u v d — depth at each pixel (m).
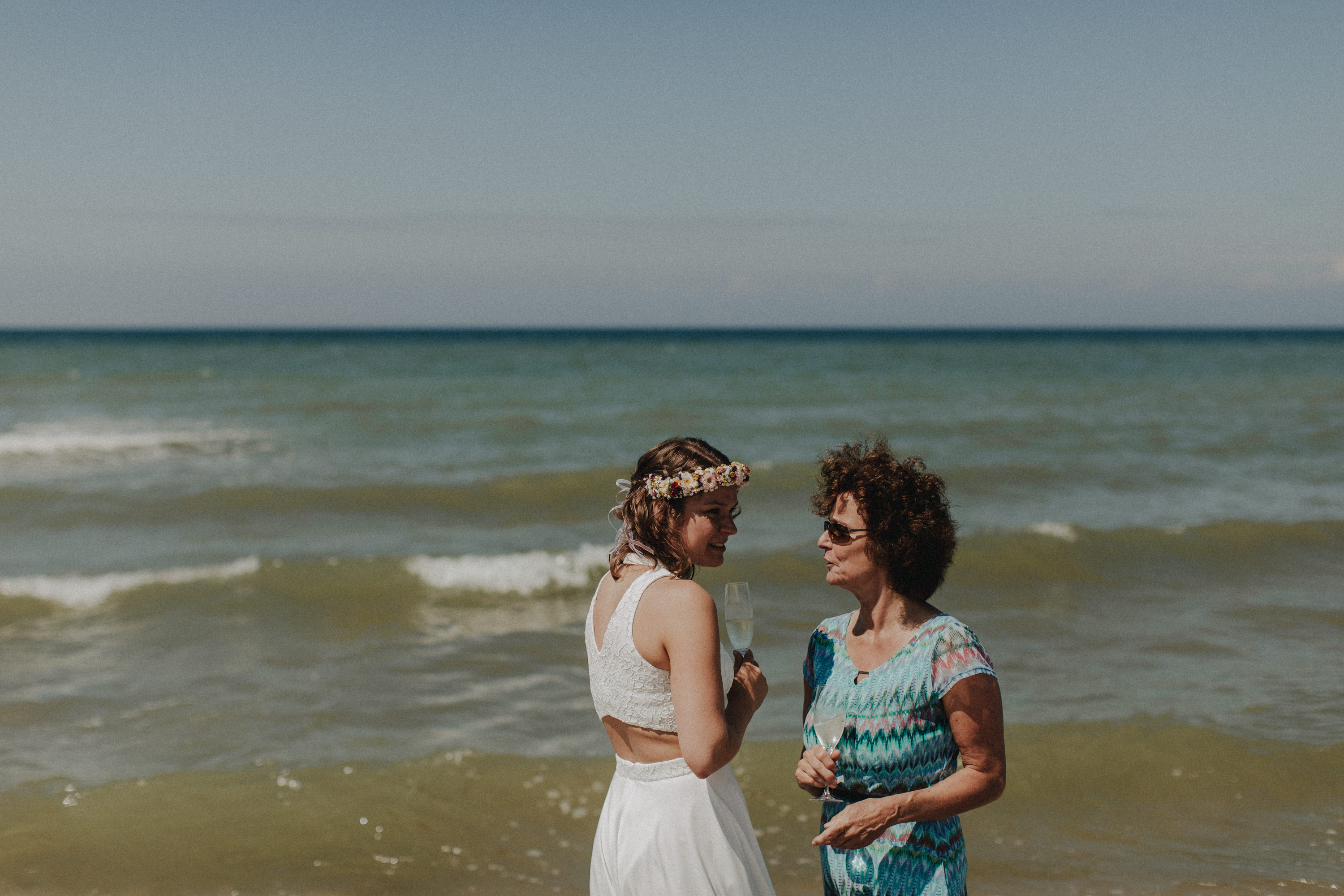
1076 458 16.42
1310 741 5.34
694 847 2.18
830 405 25.86
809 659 2.45
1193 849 4.31
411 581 8.88
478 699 6.23
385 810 4.64
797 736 5.48
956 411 24.20
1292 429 20.20
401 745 5.50
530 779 4.93
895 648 2.22
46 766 5.16
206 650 7.19
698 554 2.26
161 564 9.98
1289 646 7.12
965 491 13.73
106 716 5.90
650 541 2.23
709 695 2.03
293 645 7.32
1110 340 108.12
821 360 50.12
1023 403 26.27
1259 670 6.57
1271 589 8.83
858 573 2.23
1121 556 9.77
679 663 2.06
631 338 109.50
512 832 4.48
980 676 2.12
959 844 2.26
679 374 38.12
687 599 2.09
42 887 4.03
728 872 2.19
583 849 4.36
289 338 105.50
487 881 4.10
